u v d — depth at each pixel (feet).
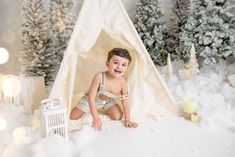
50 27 9.30
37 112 7.04
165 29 10.03
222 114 6.86
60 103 6.29
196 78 8.64
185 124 6.84
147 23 9.38
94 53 8.19
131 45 6.98
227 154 5.69
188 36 8.87
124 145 6.07
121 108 7.45
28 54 8.86
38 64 8.78
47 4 9.91
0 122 6.39
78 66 8.18
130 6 10.35
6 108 7.32
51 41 9.01
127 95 7.06
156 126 6.77
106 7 6.70
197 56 9.20
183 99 7.79
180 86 8.34
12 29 10.08
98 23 6.67
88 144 6.14
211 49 8.58
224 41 8.61
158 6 9.42
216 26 8.61
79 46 6.60
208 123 6.69
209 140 6.17
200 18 8.73
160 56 9.84
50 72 9.02
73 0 9.82
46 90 8.59
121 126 6.82
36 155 5.64
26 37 8.75
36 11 8.66
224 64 9.21
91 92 6.88
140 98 7.38
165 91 7.23
